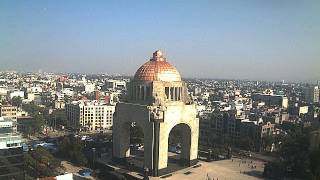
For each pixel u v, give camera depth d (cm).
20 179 15375
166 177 18912
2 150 14775
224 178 19112
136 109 19938
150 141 19062
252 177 19588
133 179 18562
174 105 19938
